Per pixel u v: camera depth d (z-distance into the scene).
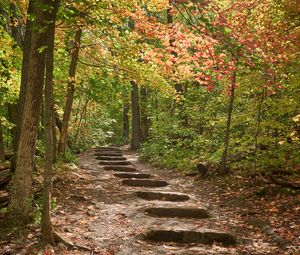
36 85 7.59
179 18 16.50
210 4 7.32
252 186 11.12
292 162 11.23
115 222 8.49
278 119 12.40
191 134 18.28
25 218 7.54
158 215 9.42
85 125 28.41
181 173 15.28
